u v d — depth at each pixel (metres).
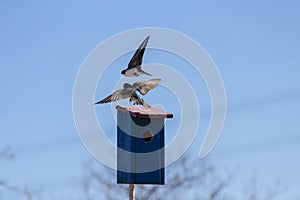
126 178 16.64
